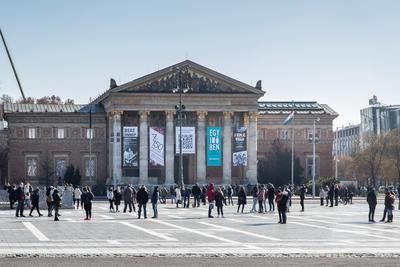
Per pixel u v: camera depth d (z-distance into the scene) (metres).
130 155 154.00
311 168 186.12
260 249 43.19
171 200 122.88
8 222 67.50
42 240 48.91
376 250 42.75
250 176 165.50
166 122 164.12
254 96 165.62
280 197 67.06
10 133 173.62
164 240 49.19
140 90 162.12
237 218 75.19
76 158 175.38
